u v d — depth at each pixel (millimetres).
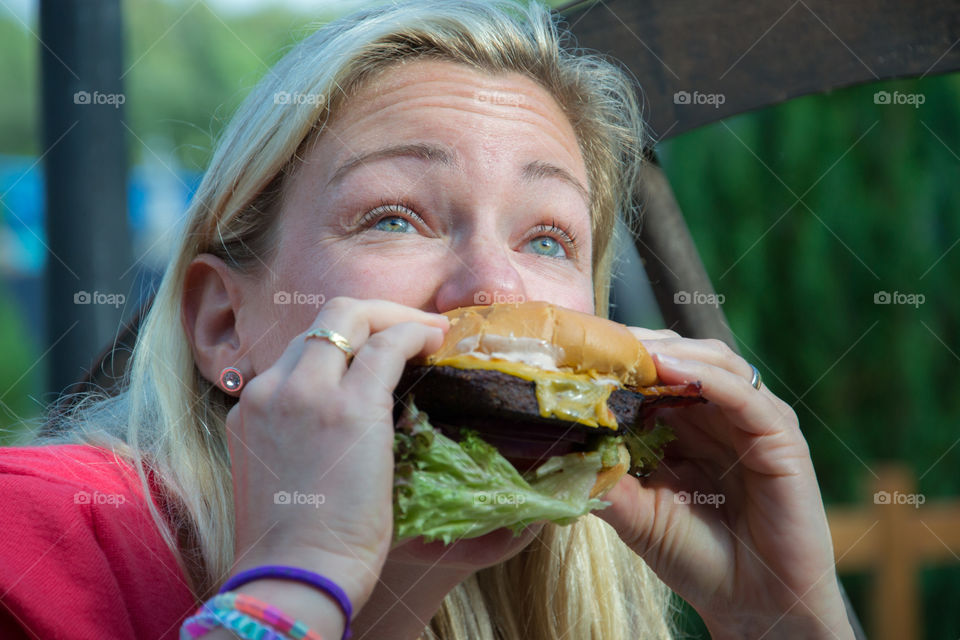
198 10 14367
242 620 1371
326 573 1420
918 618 5562
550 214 2031
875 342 5719
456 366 1573
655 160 2883
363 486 1465
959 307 5734
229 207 2076
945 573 5602
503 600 2471
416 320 1655
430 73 2039
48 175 3990
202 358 2096
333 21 2287
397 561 1761
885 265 5703
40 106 4016
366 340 1608
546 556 2479
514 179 1972
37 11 3979
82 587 1646
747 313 5719
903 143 5695
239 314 2053
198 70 14578
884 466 5656
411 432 1551
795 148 5727
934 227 5738
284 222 2014
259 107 2115
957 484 5695
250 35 14938
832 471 5750
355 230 1913
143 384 2236
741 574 2164
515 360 1621
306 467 1480
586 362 1681
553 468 1691
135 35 13914
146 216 9586
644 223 2865
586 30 2734
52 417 2682
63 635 1592
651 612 2781
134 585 1748
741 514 2193
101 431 2211
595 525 2596
